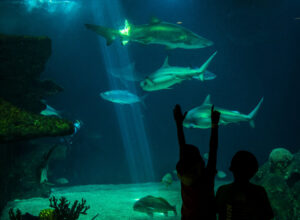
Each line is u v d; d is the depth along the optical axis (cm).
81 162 1964
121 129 2497
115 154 2311
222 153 2506
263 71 2388
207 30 2144
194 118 676
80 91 2516
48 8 2048
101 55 2495
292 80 2416
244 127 2544
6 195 796
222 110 663
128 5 2083
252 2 1720
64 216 498
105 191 1052
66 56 2444
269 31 1916
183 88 2523
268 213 217
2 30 2144
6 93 725
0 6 1902
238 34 1922
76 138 1895
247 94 2509
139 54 2442
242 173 223
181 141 248
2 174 725
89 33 2356
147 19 2162
